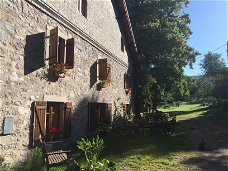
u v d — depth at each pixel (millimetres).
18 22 7223
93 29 12805
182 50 25406
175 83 26609
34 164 6734
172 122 14859
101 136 13234
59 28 9484
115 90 16938
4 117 6664
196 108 44781
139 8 25172
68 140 10109
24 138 7383
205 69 37906
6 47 6754
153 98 27359
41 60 8219
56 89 9148
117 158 8914
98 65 13352
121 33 18984
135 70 25094
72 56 9633
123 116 16812
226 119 22938
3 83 6645
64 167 7215
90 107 12289
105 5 14938
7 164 6387
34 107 7793
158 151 10094
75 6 10789
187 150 10336
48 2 8617
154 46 24766
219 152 10055
